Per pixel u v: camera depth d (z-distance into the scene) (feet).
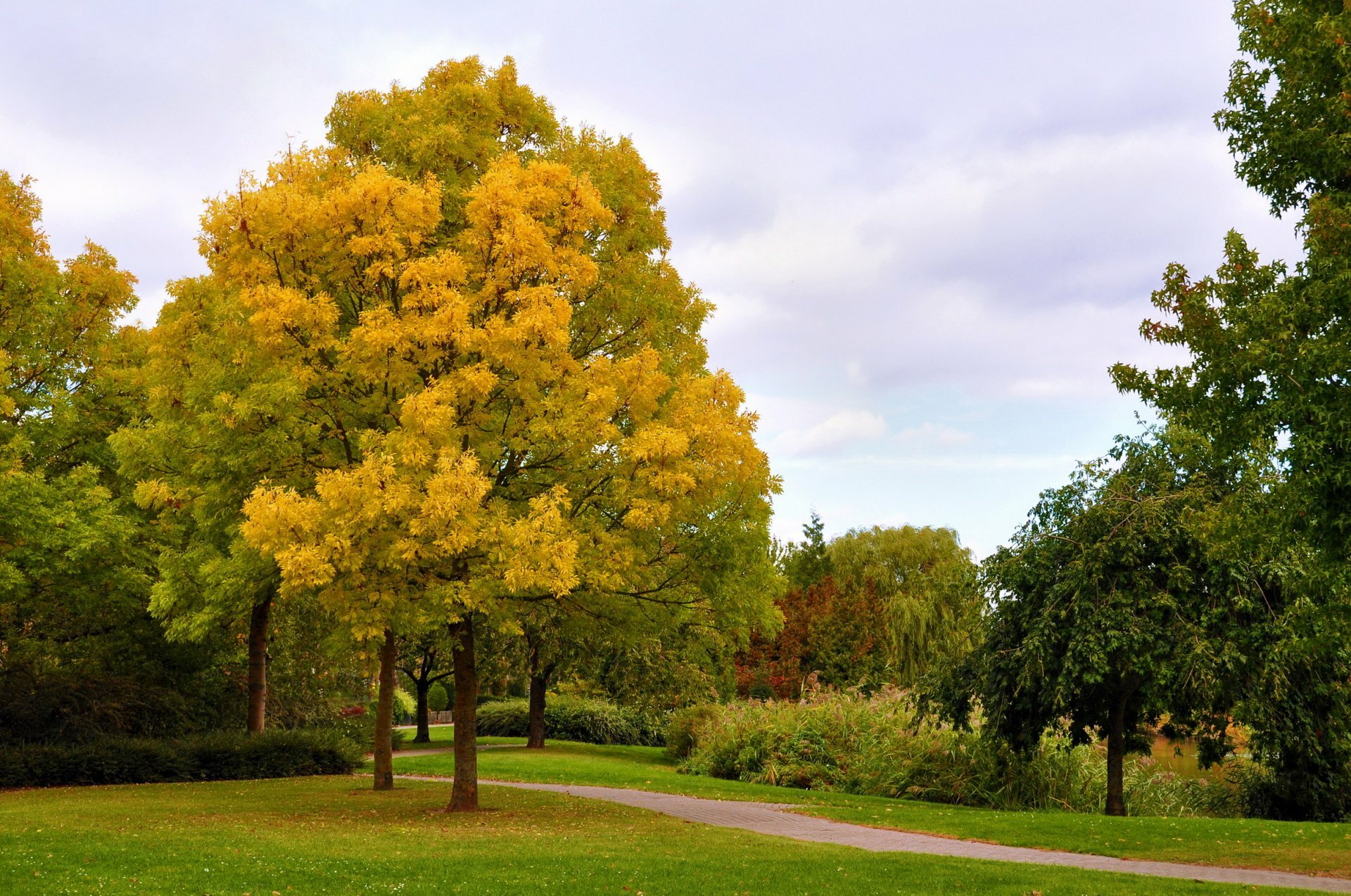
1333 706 60.80
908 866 36.42
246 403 44.21
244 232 45.68
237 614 64.69
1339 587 35.88
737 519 50.11
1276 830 49.83
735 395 48.24
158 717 84.64
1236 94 41.68
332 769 78.84
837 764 80.53
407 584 42.78
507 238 44.27
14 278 65.46
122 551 65.51
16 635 78.48
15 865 31.32
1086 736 66.59
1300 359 34.63
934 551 163.02
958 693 68.03
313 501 40.45
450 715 187.73
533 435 44.52
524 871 32.99
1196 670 54.75
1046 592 62.49
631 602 51.93
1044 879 33.78
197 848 36.29
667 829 46.88
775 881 32.58
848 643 136.98
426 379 46.75
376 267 44.47
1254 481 57.36
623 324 53.16
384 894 28.63
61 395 65.77
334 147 52.65
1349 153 36.27
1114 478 63.21
